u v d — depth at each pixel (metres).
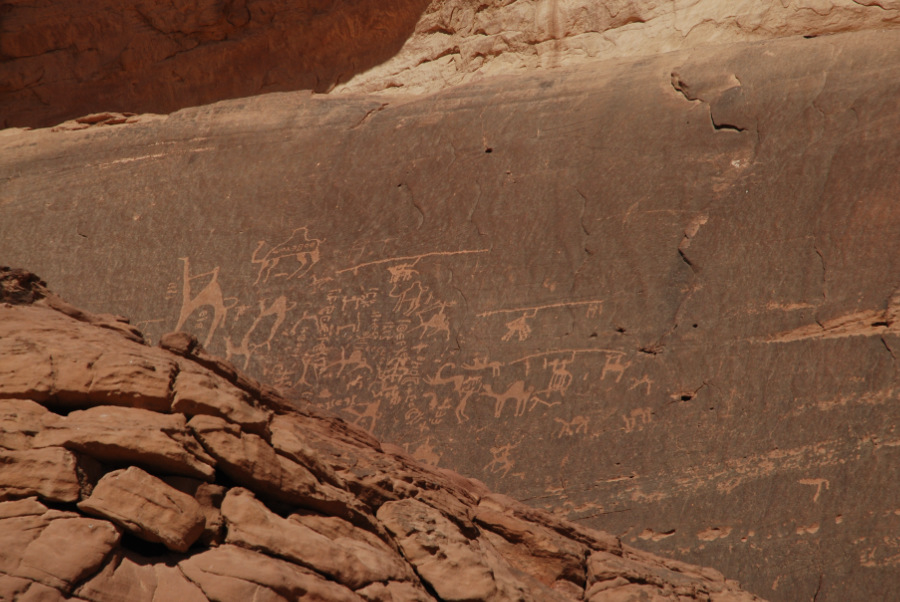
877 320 5.76
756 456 5.65
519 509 4.11
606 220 7.05
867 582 5.04
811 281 6.09
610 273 6.77
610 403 6.20
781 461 5.57
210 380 3.25
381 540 3.42
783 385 5.81
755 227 6.49
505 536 3.89
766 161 6.76
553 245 7.11
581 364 6.45
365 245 7.77
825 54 7.14
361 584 3.06
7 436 2.76
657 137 7.29
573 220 7.17
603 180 7.27
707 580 4.38
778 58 7.30
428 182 7.91
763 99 7.07
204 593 2.73
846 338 5.79
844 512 5.27
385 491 3.61
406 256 7.55
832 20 7.57
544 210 7.33
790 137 6.79
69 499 2.71
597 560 3.93
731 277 6.36
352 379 7.05
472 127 8.09
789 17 7.77
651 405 6.09
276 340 7.48
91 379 3.00
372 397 6.90
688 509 5.61
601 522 5.74
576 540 4.15
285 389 4.42
